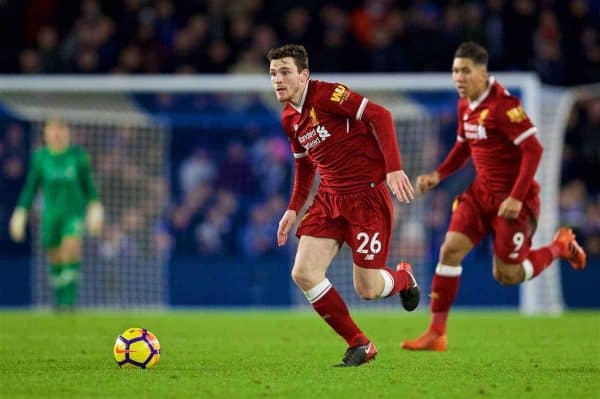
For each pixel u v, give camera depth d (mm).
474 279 59688
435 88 54938
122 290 63438
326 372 24609
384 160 25797
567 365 26734
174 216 67188
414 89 56125
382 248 25688
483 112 30312
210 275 62188
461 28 68562
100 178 65438
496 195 30781
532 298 54031
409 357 28719
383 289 26234
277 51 25297
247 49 69812
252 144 70188
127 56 68938
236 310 60781
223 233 65438
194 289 62344
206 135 70125
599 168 68875
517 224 31016
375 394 20891
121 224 64750
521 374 24516
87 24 69375
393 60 67375
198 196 66688
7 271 62094
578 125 69438
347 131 25312
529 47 69812
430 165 64312
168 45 71438
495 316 49125
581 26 72188
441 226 62562
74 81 56125
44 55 67938
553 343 33719
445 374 24375
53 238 49312
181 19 72562
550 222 54344
